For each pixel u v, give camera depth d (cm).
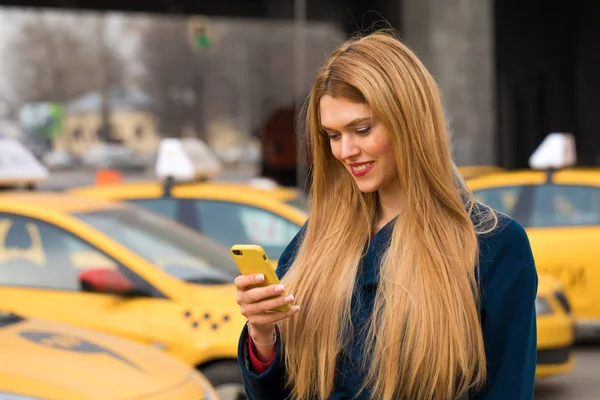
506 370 246
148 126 9025
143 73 9075
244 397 595
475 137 2269
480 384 247
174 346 596
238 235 890
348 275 256
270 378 262
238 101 9181
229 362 597
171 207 907
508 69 3300
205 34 4128
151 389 454
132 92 9038
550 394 807
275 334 260
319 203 272
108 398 430
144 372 470
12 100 9088
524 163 3347
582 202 990
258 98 9094
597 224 977
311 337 256
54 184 4909
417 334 243
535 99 3309
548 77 3250
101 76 8462
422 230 250
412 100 249
